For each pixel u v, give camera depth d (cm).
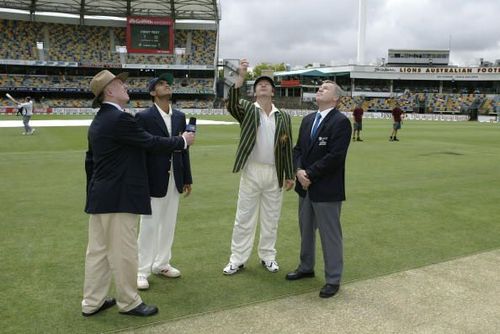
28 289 460
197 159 1431
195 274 510
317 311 414
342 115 454
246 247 517
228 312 412
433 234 668
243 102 500
